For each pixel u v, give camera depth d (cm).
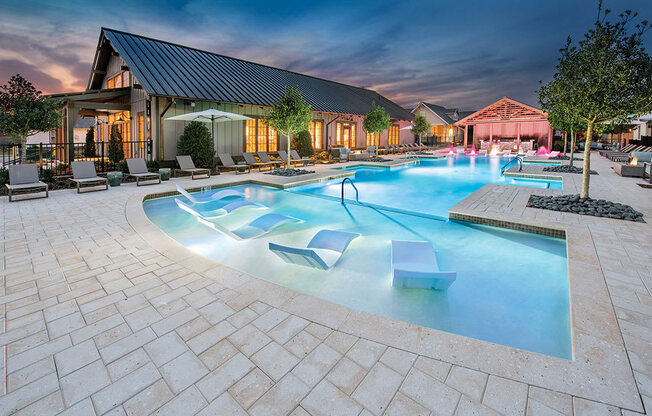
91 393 201
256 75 1875
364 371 216
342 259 509
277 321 276
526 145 2795
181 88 1312
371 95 3084
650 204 684
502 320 342
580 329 252
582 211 623
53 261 414
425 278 360
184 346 246
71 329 268
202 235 633
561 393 194
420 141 2925
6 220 610
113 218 629
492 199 759
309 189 1112
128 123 1466
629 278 337
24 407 190
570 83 642
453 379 207
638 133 2741
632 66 577
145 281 356
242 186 1116
